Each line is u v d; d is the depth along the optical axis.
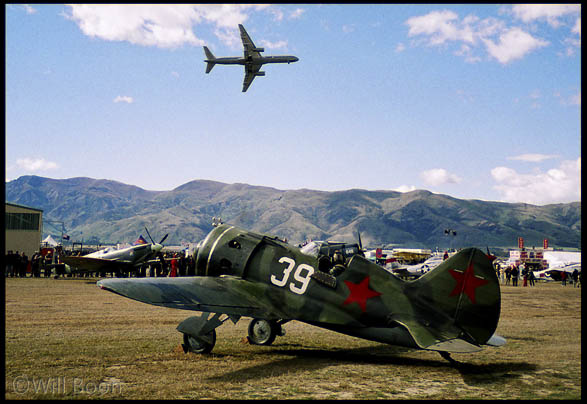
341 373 7.62
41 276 39.56
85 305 17.95
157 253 33.44
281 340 10.91
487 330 7.93
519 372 7.81
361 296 8.38
